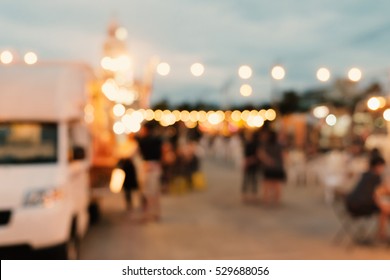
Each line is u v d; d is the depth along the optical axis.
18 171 6.46
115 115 12.31
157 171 10.06
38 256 7.04
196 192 14.74
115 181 9.70
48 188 6.23
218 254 7.47
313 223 9.91
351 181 11.65
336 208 11.64
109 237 8.68
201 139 31.88
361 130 18.84
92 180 9.52
